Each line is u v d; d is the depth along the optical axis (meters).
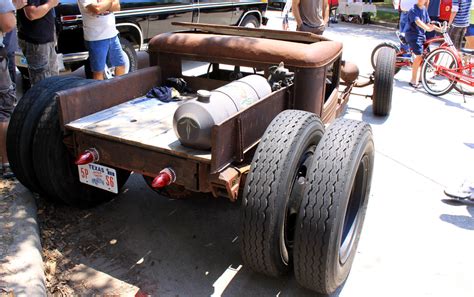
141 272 3.04
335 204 2.44
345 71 5.31
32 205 3.54
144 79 3.80
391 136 5.53
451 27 8.91
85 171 3.13
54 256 3.15
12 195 3.63
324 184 2.47
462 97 7.30
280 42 3.64
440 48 7.23
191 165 2.66
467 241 3.53
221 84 3.95
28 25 4.94
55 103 3.21
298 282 2.73
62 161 3.26
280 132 2.58
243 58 3.62
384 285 3.01
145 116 3.30
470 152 5.16
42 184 3.34
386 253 3.34
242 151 2.70
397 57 8.17
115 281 2.95
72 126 3.02
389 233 3.58
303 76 3.46
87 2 5.21
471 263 3.27
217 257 3.23
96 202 3.68
